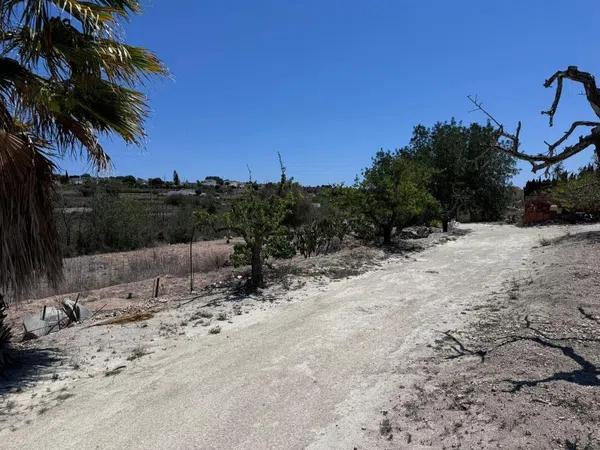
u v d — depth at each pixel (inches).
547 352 197.0
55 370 231.9
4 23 206.4
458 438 140.6
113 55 218.7
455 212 1000.2
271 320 296.5
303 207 823.1
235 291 383.6
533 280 353.7
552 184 1006.4
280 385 193.0
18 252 212.2
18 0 201.3
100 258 729.6
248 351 237.1
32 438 165.9
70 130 244.8
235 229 384.2
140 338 276.7
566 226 834.8
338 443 147.3
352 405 171.8
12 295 241.8
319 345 238.1
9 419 182.1
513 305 287.1
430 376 191.3
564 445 129.7
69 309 351.9
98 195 925.8
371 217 645.9
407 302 319.9
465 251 571.8
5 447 161.2
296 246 577.9
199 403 181.6
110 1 224.8
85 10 199.9
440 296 336.2
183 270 559.8
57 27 209.3
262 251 404.2
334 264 472.4
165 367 225.3
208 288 418.0
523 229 846.5
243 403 178.9
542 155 159.6
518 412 149.6
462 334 241.8
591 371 173.6
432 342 234.2
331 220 660.7
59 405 191.8
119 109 246.2
